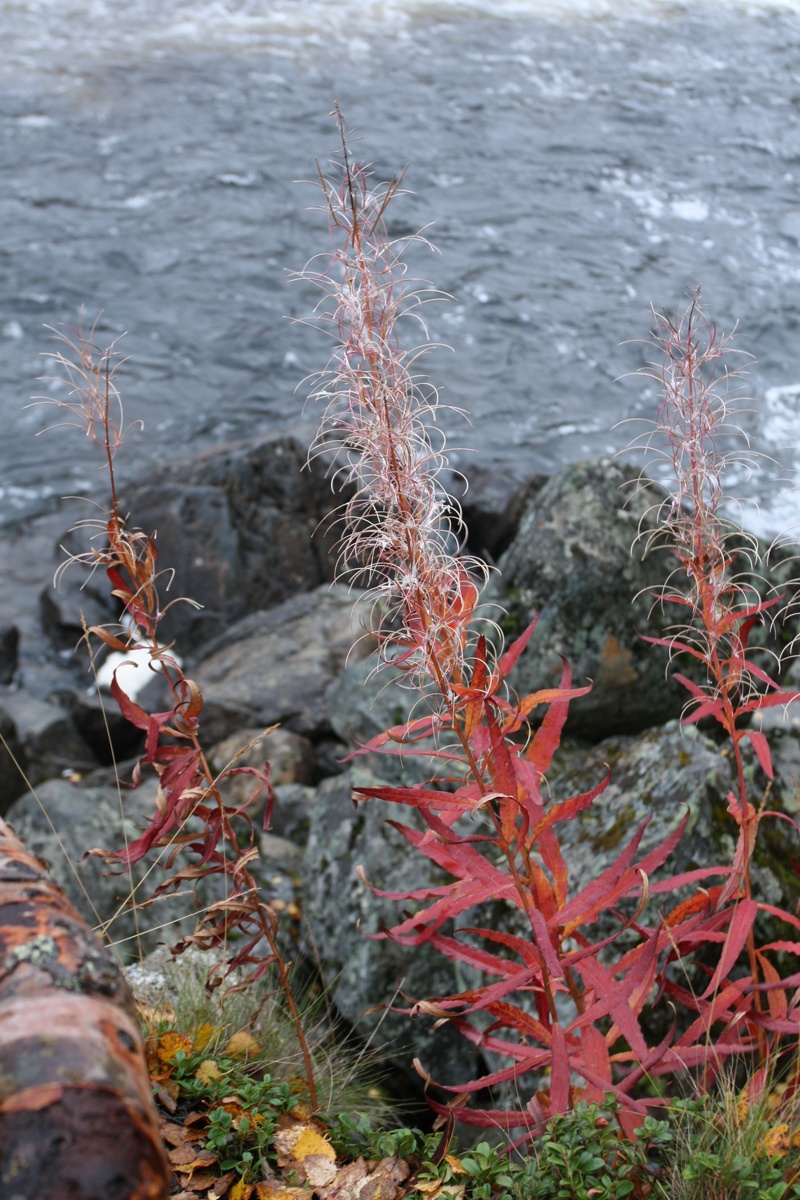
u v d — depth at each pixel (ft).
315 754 19.76
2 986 4.57
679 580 15.25
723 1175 7.05
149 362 43.39
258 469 30.25
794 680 15.80
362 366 7.27
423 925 8.26
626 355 44.45
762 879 10.72
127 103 66.49
